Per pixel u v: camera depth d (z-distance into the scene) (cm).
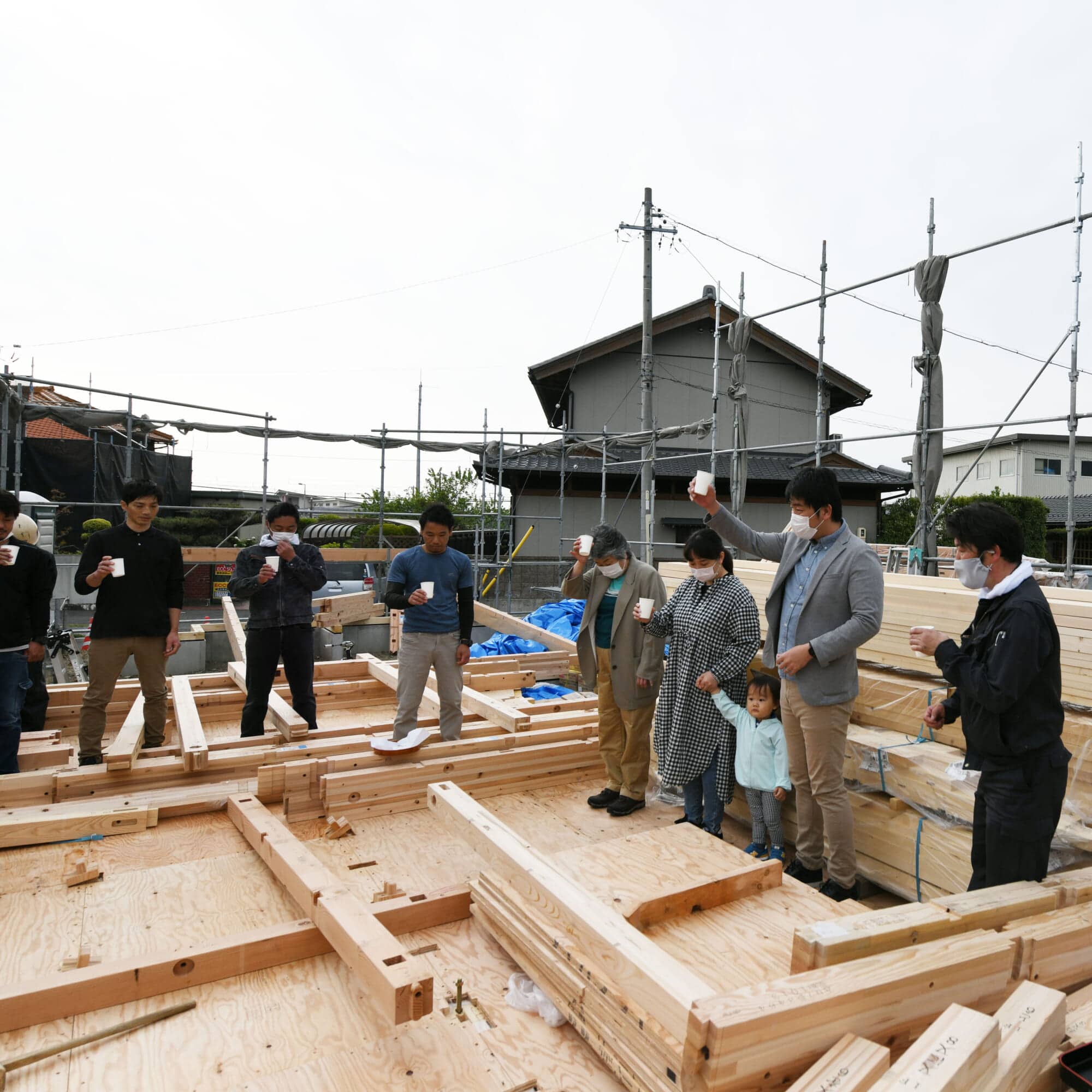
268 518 437
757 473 1518
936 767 300
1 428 862
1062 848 272
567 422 1623
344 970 222
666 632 367
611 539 375
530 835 349
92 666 402
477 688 607
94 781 342
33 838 303
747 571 501
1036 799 217
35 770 372
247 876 280
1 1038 186
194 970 211
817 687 287
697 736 350
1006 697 206
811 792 312
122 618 402
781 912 245
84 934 239
